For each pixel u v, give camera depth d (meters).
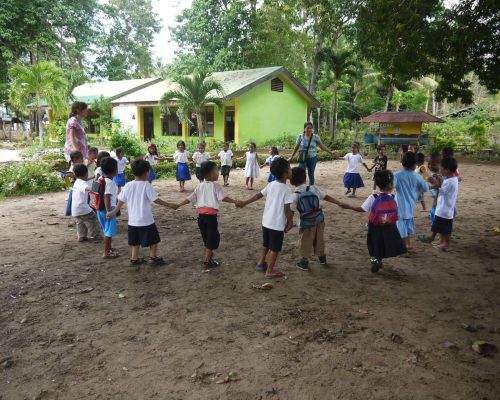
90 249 5.50
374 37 7.50
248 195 9.93
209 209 4.67
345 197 9.78
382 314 3.68
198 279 4.48
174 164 13.52
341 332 3.35
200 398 2.54
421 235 6.16
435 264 5.03
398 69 7.39
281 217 4.41
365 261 5.12
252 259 5.17
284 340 3.22
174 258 5.17
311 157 9.12
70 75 25.86
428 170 6.32
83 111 6.43
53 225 6.77
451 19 6.66
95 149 6.87
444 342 3.21
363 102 33.22
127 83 29.94
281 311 3.72
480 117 25.94
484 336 3.31
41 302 3.87
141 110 25.31
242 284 4.36
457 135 25.45
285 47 29.44
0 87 27.56
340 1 8.86
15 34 26.39
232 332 3.35
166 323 3.49
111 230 5.03
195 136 23.75
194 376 2.76
